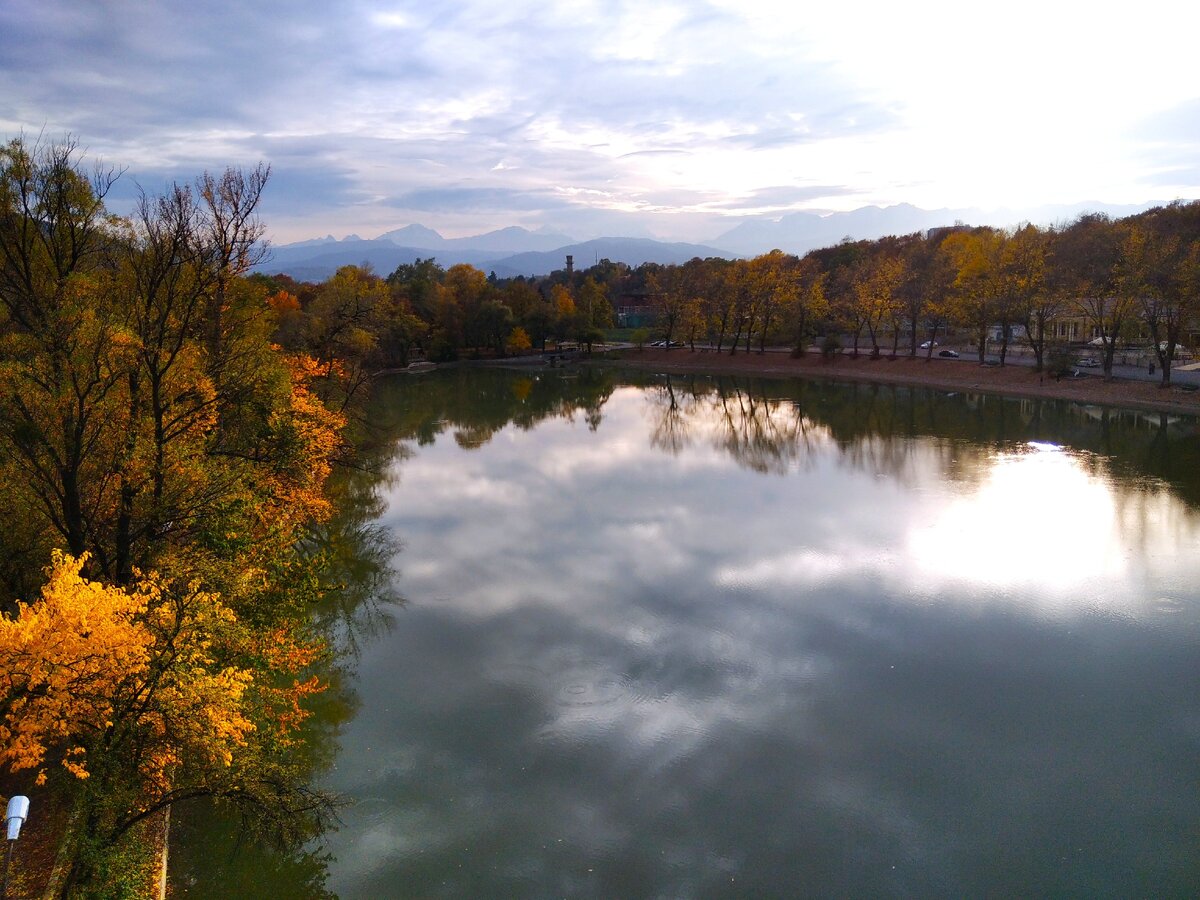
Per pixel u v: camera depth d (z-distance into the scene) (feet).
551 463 181.57
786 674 80.74
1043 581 101.91
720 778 64.75
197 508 64.03
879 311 331.16
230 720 48.37
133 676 45.14
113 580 60.44
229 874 54.24
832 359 356.79
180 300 72.08
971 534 120.16
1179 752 66.85
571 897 52.80
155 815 55.72
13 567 59.77
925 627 90.22
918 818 59.77
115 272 72.95
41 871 45.68
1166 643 84.74
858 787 63.36
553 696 77.51
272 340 177.17
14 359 60.80
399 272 556.51
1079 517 126.41
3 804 50.52
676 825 59.57
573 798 62.69
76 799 46.60
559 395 316.60
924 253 389.39
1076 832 58.08
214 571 61.82
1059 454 173.06
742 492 150.20
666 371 398.21
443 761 67.51
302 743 69.87
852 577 105.19
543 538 124.67
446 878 54.54
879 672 80.64
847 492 147.13
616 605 98.32
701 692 77.77
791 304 393.50
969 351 348.59
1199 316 233.14
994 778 64.13
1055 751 67.26
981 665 81.46
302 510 89.92
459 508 142.72
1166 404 215.92
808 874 54.60
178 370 70.33
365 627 93.71
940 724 71.41
